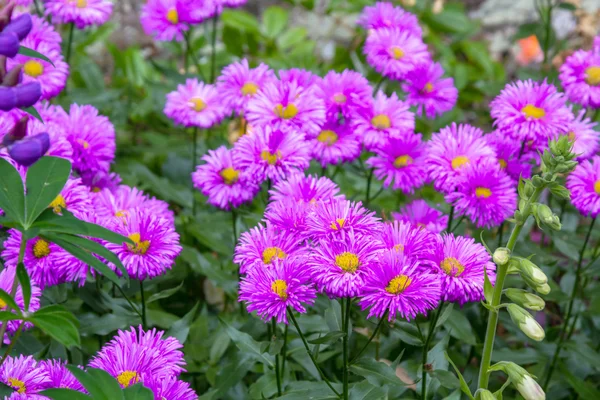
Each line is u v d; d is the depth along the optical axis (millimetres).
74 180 935
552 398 1074
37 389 795
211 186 998
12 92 716
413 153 1020
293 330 979
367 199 1065
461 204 958
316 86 1027
